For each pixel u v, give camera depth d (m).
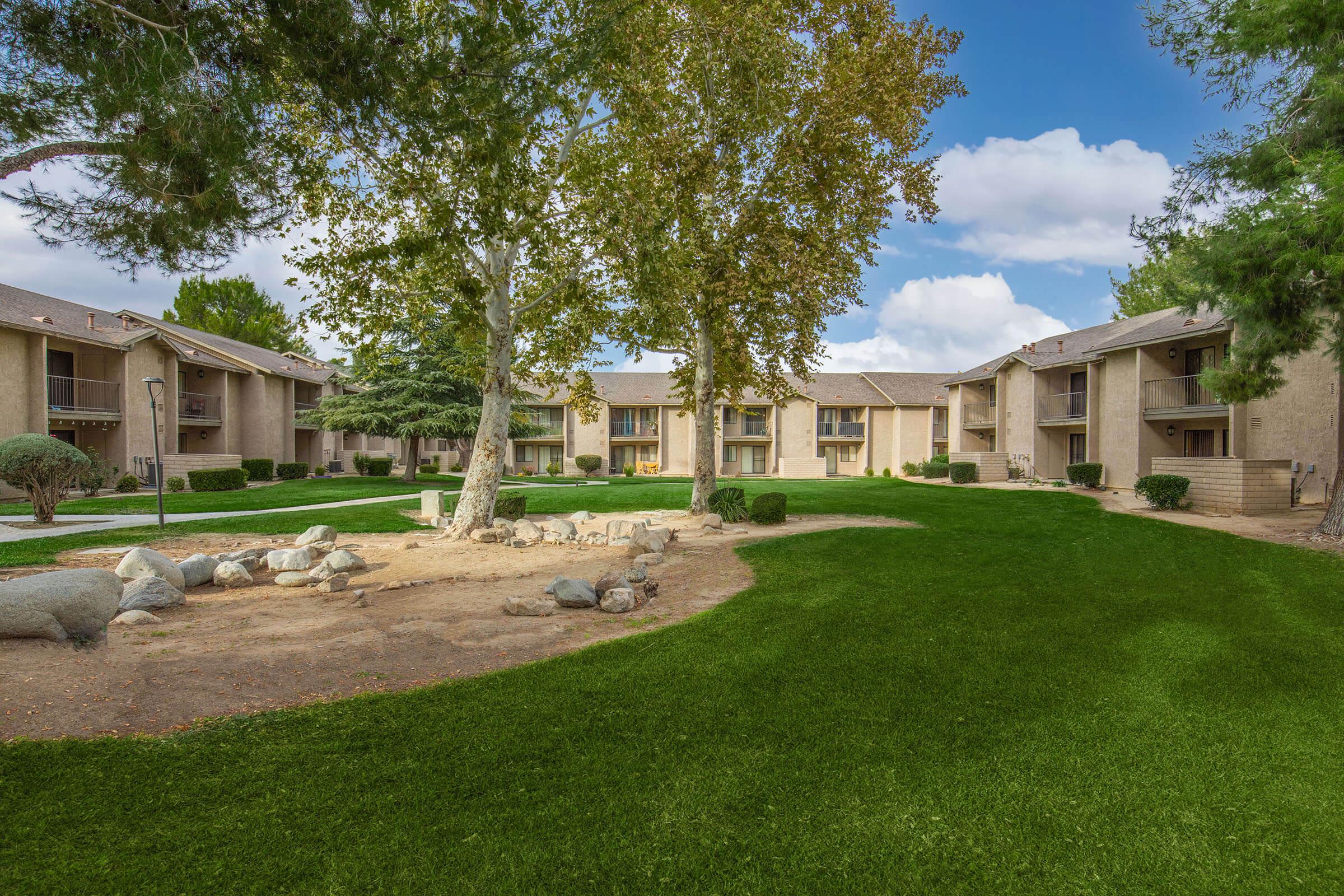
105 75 6.07
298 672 5.01
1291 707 4.60
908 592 7.86
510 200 8.02
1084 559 10.10
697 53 13.37
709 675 5.06
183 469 26.38
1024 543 11.68
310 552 10.45
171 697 4.38
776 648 5.72
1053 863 2.92
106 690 4.38
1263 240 9.69
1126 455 24.77
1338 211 8.35
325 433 41.12
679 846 2.99
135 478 23.84
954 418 38.56
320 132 9.48
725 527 14.38
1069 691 4.83
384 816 3.15
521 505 15.87
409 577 8.96
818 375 51.09
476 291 10.10
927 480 33.94
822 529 13.51
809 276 13.54
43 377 22.12
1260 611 7.09
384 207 11.55
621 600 7.07
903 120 14.32
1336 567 9.41
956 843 3.05
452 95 6.61
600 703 4.51
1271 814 3.31
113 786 3.29
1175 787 3.54
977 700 4.65
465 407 31.19
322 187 10.91
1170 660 5.51
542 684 4.83
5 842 2.84
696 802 3.33
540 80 7.07
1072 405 29.11
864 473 46.31
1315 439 17.70
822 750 3.89
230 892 2.61
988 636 6.12
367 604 7.35
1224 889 2.77
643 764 3.71
